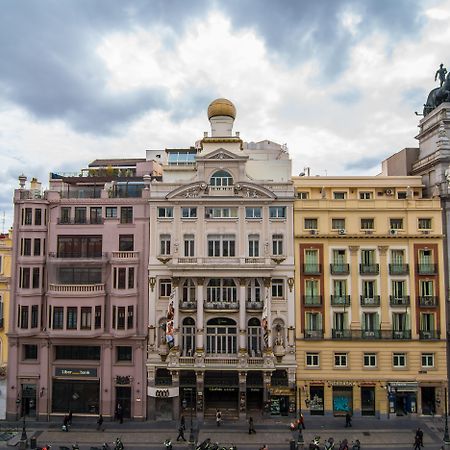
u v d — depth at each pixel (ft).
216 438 157.79
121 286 177.99
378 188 193.98
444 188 182.29
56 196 185.37
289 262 178.91
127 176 201.36
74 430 165.68
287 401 176.45
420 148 208.13
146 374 176.65
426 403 177.58
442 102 193.88
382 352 175.94
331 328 177.17
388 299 178.19
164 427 168.45
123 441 156.04
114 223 182.70
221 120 189.57
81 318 176.14
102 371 176.86
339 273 179.22
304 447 149.79
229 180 182.91
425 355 176.45
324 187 191.31
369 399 177.68
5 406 187.83
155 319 178.19
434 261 179.73
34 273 180.45
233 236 180.75
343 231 180.86
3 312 223.92
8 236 236.43
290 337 176.45
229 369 172.55
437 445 151.02
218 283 179.52
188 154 212.43
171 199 180.04
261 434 160.86
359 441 150.30
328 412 175.42
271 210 181.57
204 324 177.06
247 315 177.88
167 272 179.32
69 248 183.73
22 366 179.22
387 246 180.75
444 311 177.37
